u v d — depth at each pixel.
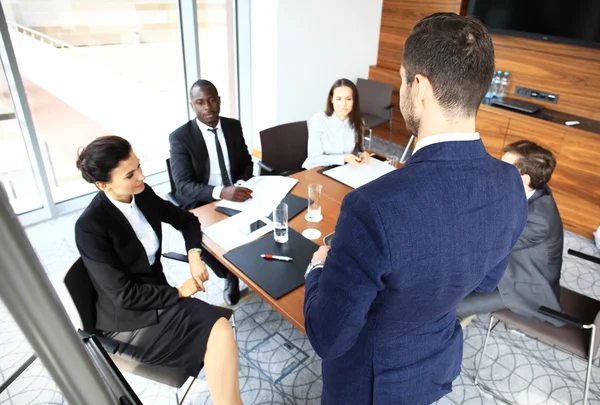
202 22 3.63
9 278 0.18
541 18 3.37
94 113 3.40
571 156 3.17
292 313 1.37
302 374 2.01
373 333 0.97
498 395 1.96
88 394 0.23
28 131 2.87
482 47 0.74
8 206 0.17
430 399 1.10
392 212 0.75
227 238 1.76
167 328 1.61
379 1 4.45
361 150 2.81
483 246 0.84
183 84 3.82
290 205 2.02
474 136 0.81
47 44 2.88
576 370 2.10
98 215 1.53
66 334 0.21
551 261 1.75
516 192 0.88
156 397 1.90
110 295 1.52
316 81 4.29
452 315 1.10
